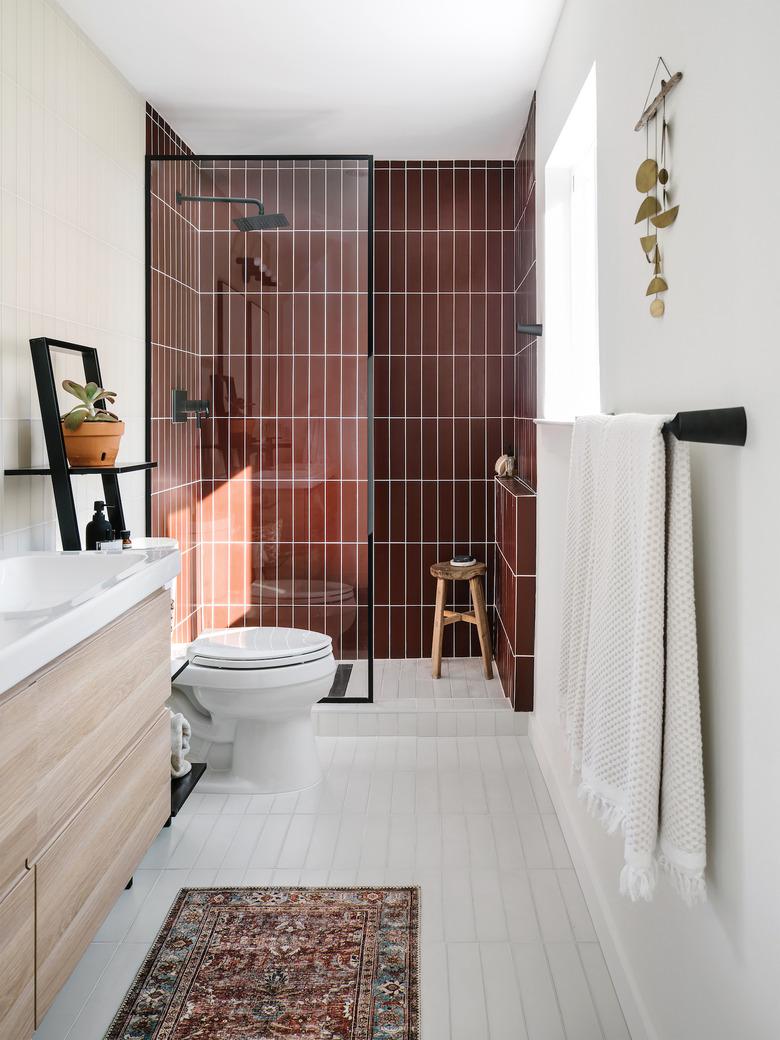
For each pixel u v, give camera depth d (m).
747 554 1.18
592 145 2.93
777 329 1.07
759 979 1.15
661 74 1.62
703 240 1.37
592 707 1.61
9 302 2.36
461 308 4.42
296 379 3.60
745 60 1.17
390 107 3.64
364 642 3.70
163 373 3.56
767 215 1.10
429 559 4.50
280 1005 1.89
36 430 2.54
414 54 3.13
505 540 3.94
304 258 3.56
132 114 3.38
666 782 1.33
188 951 2.09
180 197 3.53
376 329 4.43
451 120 3.80
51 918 1.62
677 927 1.54
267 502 3.65
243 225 3.54
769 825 1.11
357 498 3.65
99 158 3.03
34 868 1.54
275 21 2.86
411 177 4.39
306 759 3.11
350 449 3.63
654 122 1.67
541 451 3.34
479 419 4.45
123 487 3.23
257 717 3.06
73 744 1.71
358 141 4.08
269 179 3.53
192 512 3.64
